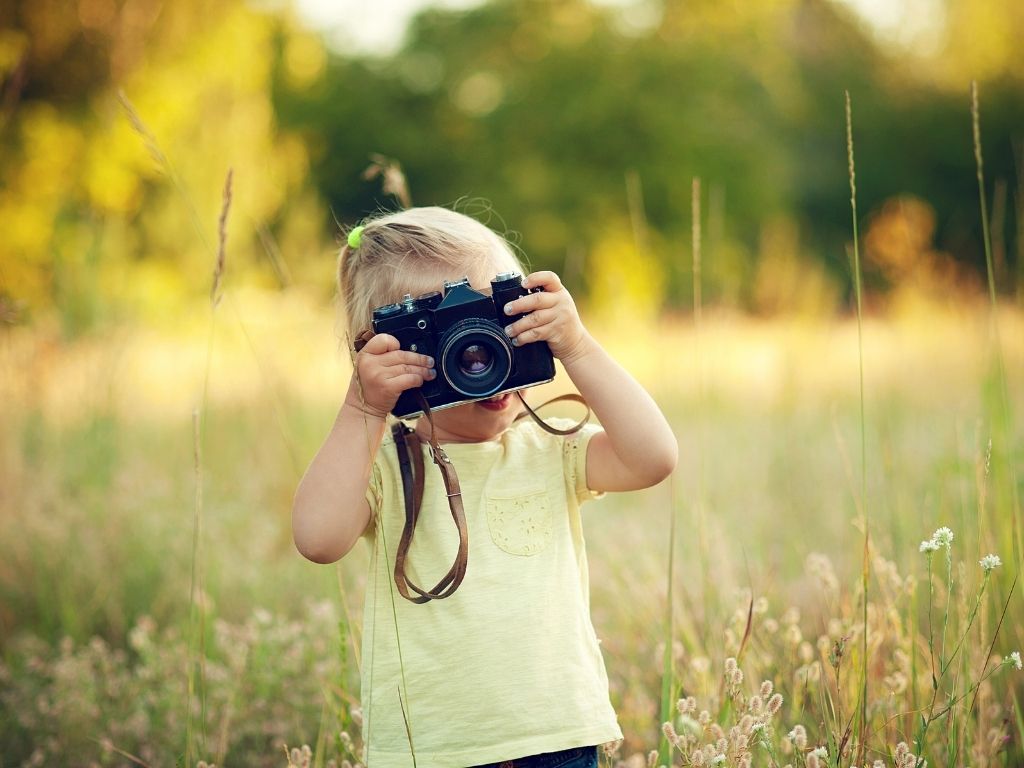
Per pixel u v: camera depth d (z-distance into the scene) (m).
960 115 30.61
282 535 4.51
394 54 31.03
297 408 5.11
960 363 6.81
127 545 4.36
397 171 3.07
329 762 2.40
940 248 30.77
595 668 2.08
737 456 5.65
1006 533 2.90
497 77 30.06
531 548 2.09
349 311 2.29
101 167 11.30
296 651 3.12
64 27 11.59
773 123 31.05
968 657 2.42
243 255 9.76
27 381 5.47
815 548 4.01
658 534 4.30
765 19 30.75
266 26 13.20
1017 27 27.20
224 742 2.56
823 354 7.98
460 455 2.15
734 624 2.66
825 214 32.59
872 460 4.86
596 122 27.38
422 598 2.02
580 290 22.77
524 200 26.81
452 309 2.00
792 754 2.29
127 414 5.93
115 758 2.92
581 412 6.03
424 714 2.02
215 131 10.91
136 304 7.52
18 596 4.13
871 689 2.53
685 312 19.02
